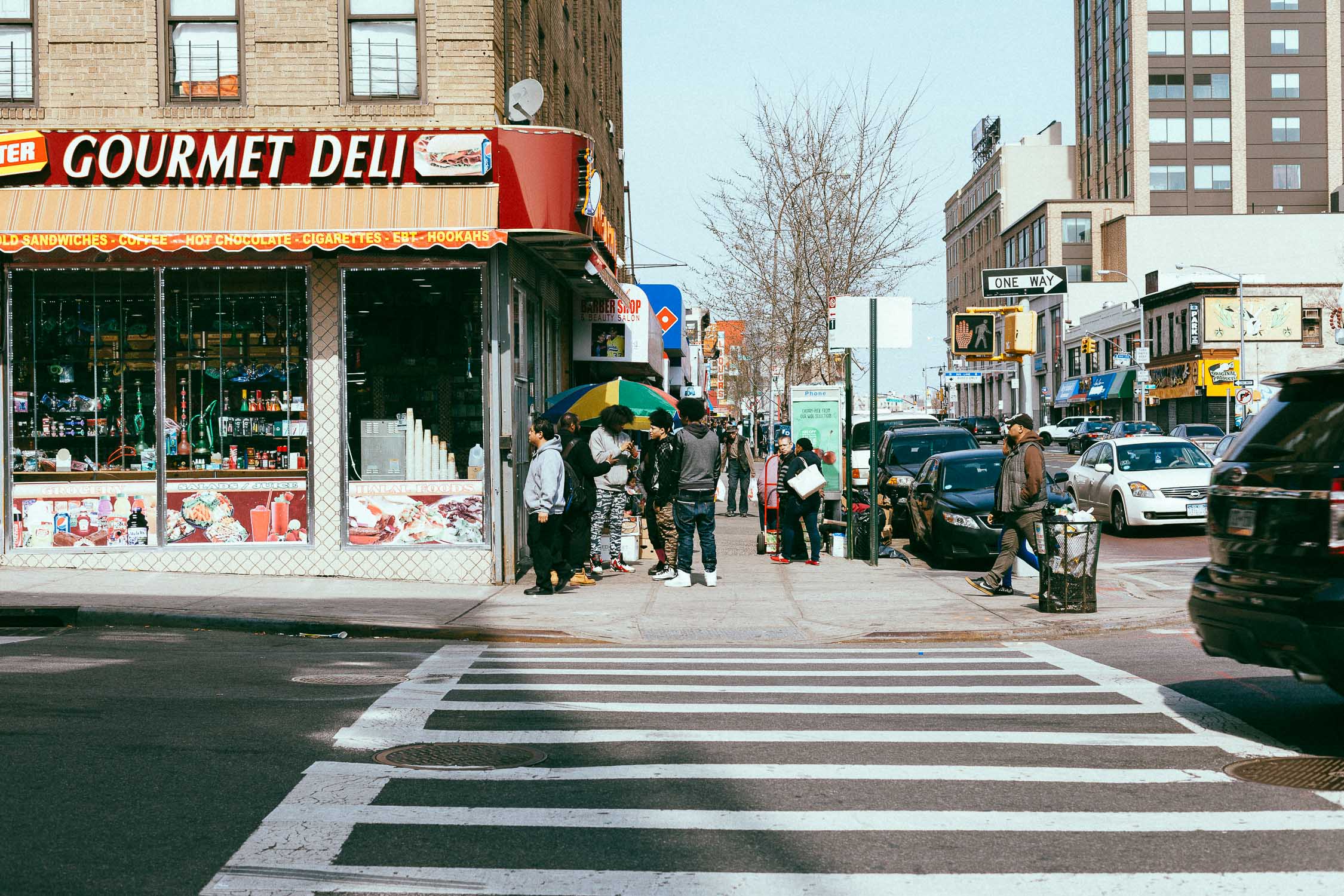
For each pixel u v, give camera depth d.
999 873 4.57
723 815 5.33
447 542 14.55
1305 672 6.40
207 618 11.66
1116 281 91.69
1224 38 93.62
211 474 14.62
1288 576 6.51
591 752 6.51
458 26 14.35
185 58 14.45
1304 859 4.72
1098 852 4.81
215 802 5.50
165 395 14.59
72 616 11.87
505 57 15.81
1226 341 66.44
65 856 4.75
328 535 14.53
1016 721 7.32
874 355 16.44
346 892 4.37
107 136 13.94
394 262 14.46
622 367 26.02
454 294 14.52
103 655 9.88
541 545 13.57
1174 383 70.00
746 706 7.84
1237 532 7.00
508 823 5.20
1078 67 109.38
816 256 29.42
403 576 14.50
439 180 13.97
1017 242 108.06
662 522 15.03
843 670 9.38
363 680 8.79
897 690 8.43
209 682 8.61
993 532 16.22
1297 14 93.38
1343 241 87.44
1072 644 10.72
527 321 16.45
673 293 32.84
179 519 14.62
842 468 19.14
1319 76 93.56
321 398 14.54
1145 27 93.69
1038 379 102.06
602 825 5.18
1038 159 113.19
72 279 14.58
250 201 13.89
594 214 14.57
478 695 8.18
